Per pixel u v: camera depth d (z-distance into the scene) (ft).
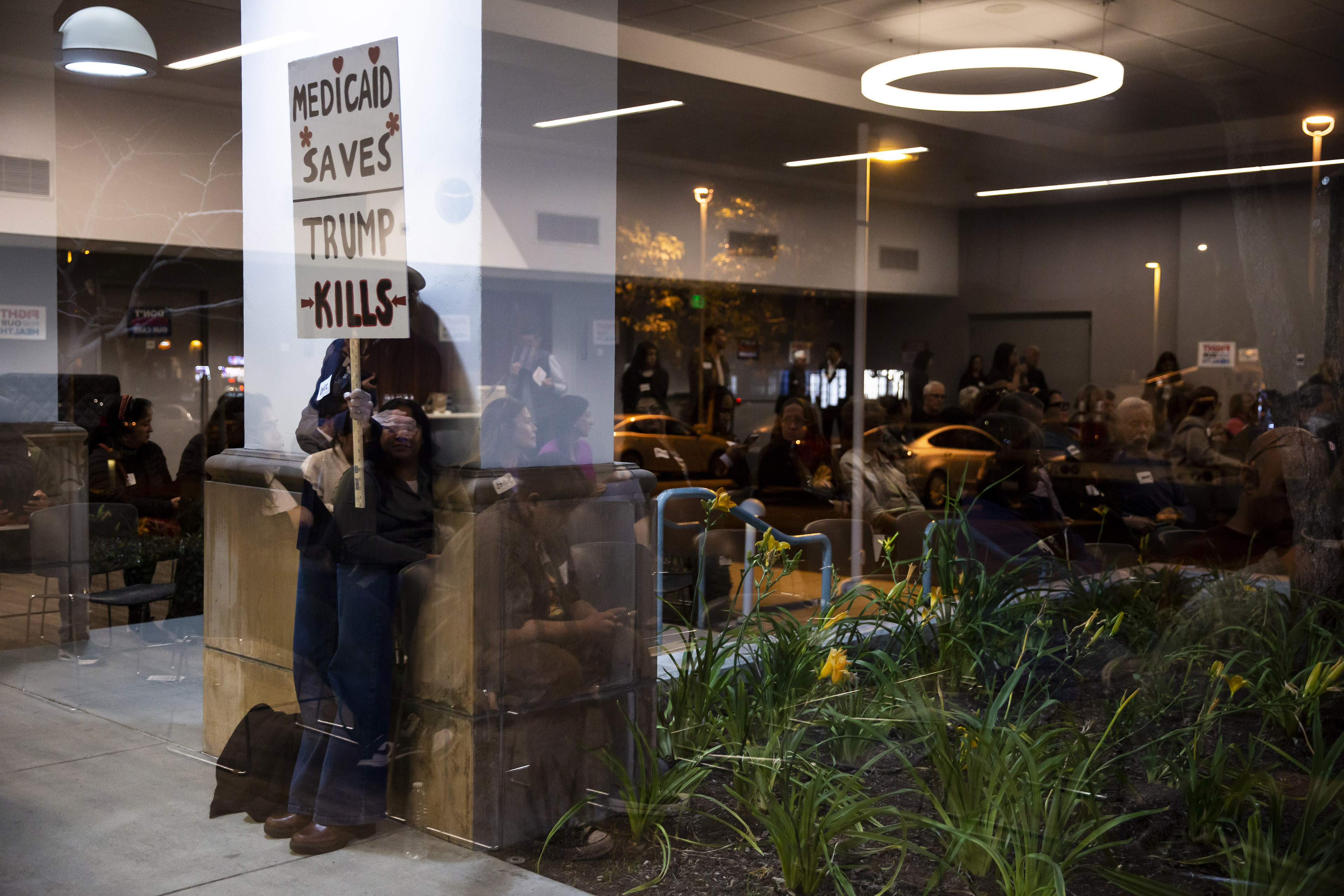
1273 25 14.98
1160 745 8.16
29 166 19.85
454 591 10.37
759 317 41.78
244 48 12.93
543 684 10.69
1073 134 28.73
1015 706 9.23
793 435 22.17
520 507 10.55
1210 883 7.36
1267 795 7.36
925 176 35.78
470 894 9.39
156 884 9.64
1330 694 7.37
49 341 19.34
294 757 10.89
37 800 11.57
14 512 17.53
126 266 19.38
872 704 10.22
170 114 18.65
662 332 39.27
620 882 9.45
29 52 19.33
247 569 12.27
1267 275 9.03
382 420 10.67
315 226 12.03
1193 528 15.12
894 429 21.76
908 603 11.68
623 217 38.42
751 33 25.34
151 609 16.99
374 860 10.12
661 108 30.89
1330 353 8.62
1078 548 12.41
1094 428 20.30
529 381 10.81
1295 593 8.23
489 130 10.66
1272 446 8.66
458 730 10.37
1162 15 17.06
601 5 11.32
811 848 9.01
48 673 15.64
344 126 11.77
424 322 10.94
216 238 18.71
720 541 15.44
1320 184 8.86
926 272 37.65
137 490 17.34
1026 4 20.22
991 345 35.88
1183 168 28.07
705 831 10.14
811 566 15.80
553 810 10.71
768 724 10.74
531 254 11.02
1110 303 31.76
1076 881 7.98
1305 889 6.97
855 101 29.63
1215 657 8.38
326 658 10.85
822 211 40.42
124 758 12.71
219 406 13.09
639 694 11.41
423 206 11.08
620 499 11.37
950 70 27.17
